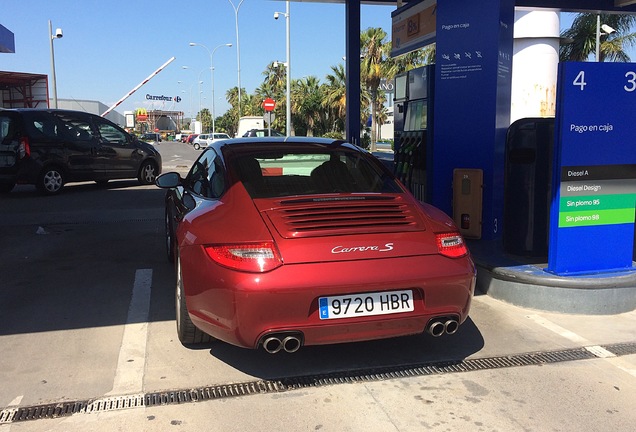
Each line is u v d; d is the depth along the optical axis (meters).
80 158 11.70
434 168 6.41
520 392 3.21
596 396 3.16
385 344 3.89
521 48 13.44
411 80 7.46
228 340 3.11
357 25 11.11
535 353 3.76
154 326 4.17
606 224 4.67
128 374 3.37
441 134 6.30
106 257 6.26
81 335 3.96
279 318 2.96
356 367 3.52
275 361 3.59
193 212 3.73
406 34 9.78
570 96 4.35
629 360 3.66
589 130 4.46
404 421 2.89
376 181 3.99
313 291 2.96
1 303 4.64
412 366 3.55
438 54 6.22
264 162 3.96
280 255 3.02
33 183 11.05
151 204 10.20
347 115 11.37
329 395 3.16
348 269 3.04
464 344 3.90
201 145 49.00
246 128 45.31
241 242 3.07
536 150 5.09
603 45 25.81
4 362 3.50
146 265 5.91
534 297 4.57
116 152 12.44
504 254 5.37
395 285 3.09
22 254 6.39
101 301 4.72
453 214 6.14
